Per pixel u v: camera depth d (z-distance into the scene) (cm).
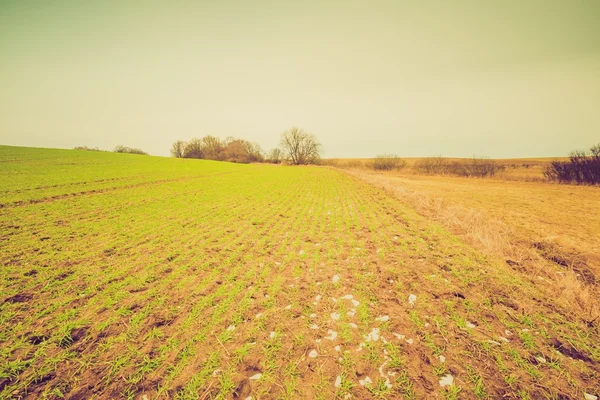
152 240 801
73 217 1037
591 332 357
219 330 379
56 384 285
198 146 8006
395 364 306
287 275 569
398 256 645
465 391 271
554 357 312
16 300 455
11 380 288
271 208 1313
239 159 7519
